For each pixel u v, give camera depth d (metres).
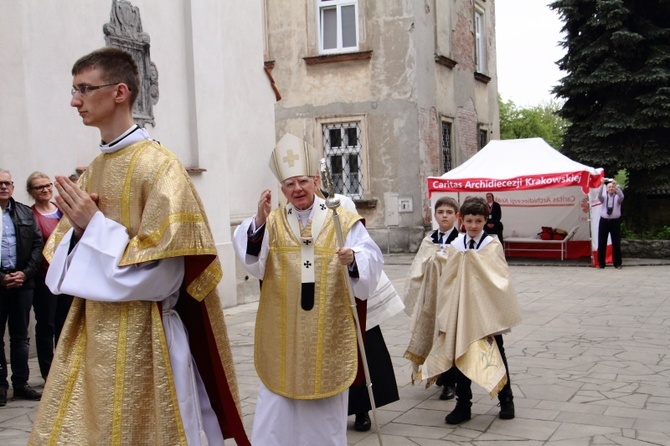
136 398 2.78
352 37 19.48
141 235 2.76
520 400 5.77
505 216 18.58
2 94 7.05
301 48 19.56
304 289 3.70
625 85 19.06
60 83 7.71
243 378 6.53
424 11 19.62
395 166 19.14
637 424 5.08
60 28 7.74
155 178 2.84
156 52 9.36
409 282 5.92
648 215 20.34
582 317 9.69
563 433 4.92
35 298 6.31
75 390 2.80
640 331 8.60
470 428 5.09
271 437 3.68
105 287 2.72
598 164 19.53
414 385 6.25
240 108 11.47
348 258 3.57
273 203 12.29
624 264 16.88
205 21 10.15
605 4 18.72
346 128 19.66
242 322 9.46
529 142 17.05
